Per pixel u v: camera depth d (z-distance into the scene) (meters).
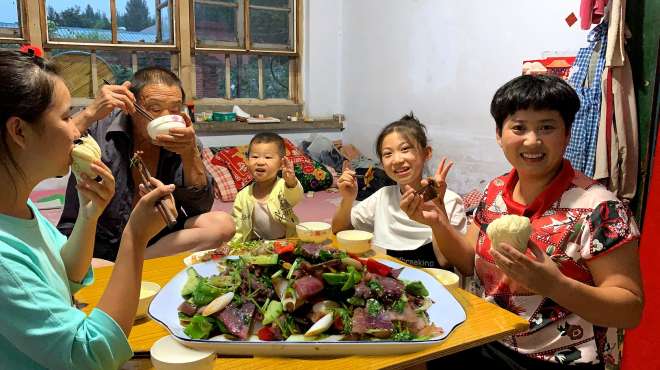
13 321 0.87
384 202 2.13
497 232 1.16
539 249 1.15
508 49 3.30
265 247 1.59
